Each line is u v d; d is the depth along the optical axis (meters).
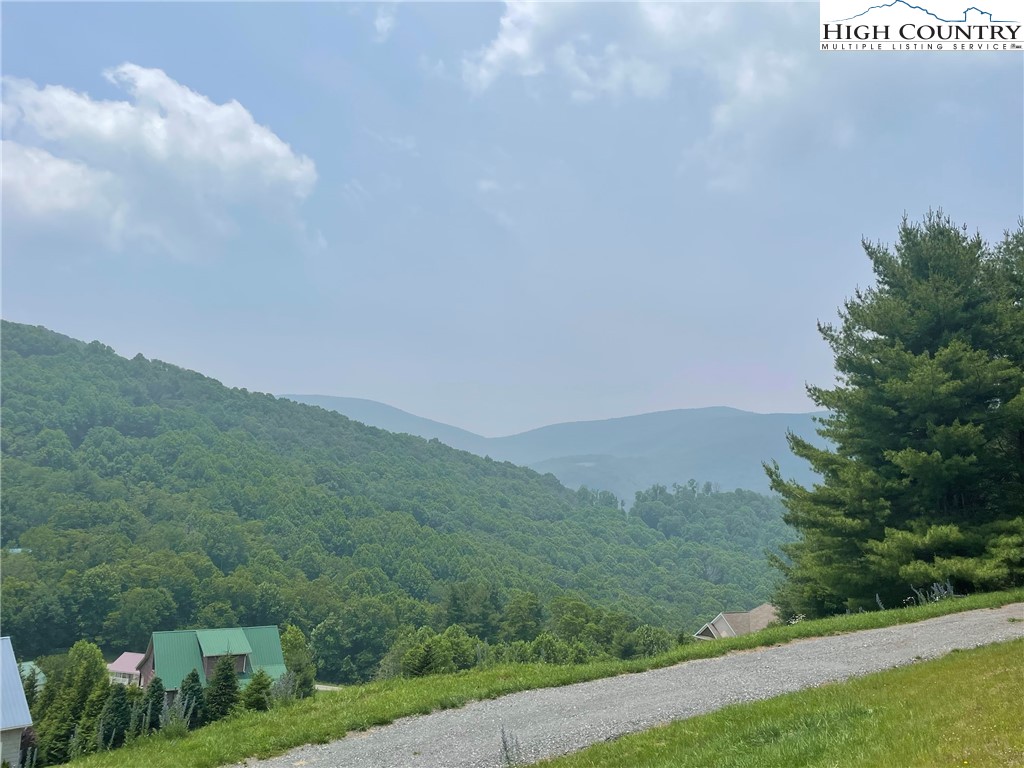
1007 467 24.70
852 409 26.38
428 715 13.94
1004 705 8.05
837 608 27.56
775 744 8.30
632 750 9.68
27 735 25.84
